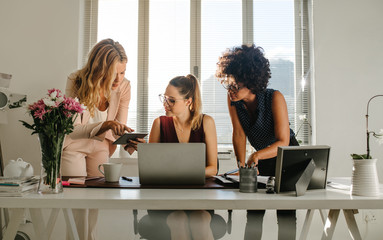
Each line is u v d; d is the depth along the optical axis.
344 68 3.57
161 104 3.70
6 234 1.26
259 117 2.66
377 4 3.62
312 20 3.62
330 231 1.49
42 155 1.36
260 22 3.78
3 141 3.36
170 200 1.23
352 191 1.36
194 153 1.55
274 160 2.42
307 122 3.66
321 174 1.49
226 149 3.58
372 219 1.99
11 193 1.26
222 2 3.79
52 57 3.50
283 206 1.24
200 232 1.53
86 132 2.32
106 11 3.79
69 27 3.52
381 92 3.56
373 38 3.60
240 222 1.62
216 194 1.36
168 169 1.55
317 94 3.55
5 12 3.51
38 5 3.53
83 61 3.69
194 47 3.75
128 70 3.74
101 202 1.22
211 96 3.71
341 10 3.61
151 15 3.79
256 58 2.75
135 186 1.52
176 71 3.73
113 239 1.59
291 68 3.75
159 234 1.53
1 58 3.48
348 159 3.50
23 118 3.39
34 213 1.40
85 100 2.84
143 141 2.03
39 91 3.47
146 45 3.76
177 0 3.80
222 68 2.86
